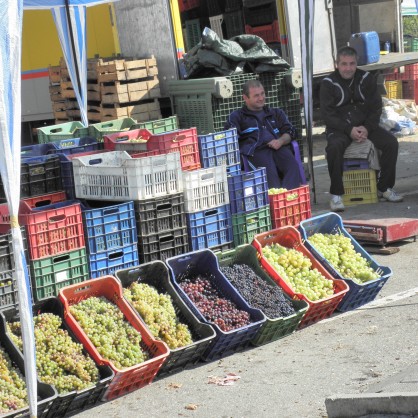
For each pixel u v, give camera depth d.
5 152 5.65
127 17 16.69
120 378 6.78
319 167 16.44
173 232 8.28
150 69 15.73
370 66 19.14
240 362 7.45
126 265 8.02
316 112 21.56
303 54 12.72
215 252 8.41
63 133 12.91
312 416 6.17
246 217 8.84
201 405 6.61
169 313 7.52
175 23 15.56
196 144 9.59
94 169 8.38
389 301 8.68
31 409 5.87
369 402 5.75
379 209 12.41
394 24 21.48
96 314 7.21
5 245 7.19
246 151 11.50
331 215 9.21
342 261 8.76
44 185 8.96
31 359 5.82
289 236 8.80
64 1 14.08
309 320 8.23
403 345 7.41
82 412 6.68
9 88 5.65
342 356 7.32
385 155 12.72
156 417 6.45
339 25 22.12
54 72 17.98
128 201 8.08
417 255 10.27
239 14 20.25
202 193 8.43
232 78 14.64
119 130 12.01
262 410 6.39
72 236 7.68
